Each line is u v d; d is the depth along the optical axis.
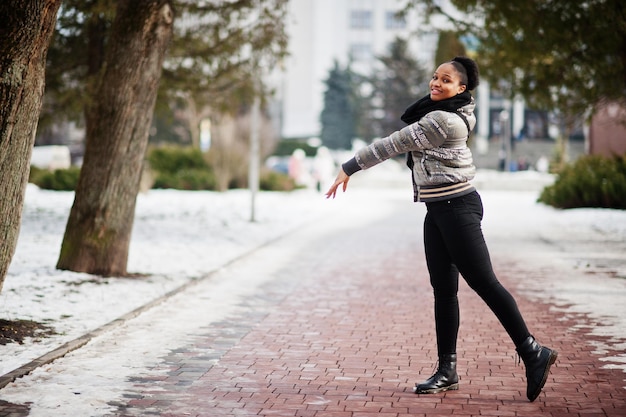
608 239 18.98
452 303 6.34
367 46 112.75
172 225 21.17
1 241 7.41
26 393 6.21
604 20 16.30
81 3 16.19
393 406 5.98
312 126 114.25
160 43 12.19
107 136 12.25
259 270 13.86
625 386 6.55
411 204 33.66
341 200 36.38
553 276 13.18
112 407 5.91
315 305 10.52
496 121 86.62
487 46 19.44
